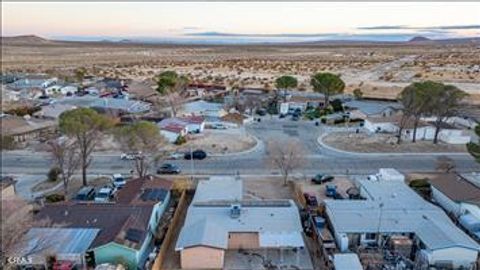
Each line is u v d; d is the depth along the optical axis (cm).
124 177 5212
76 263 3319
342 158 5903
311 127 7644
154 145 5078
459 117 7450
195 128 7194
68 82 12500
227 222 3712
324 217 4034
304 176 5253
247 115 8312
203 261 3334
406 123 6831
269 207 4006
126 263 3338
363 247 3566
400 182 4672
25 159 5934
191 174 5312
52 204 4097
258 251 3588
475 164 5634
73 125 4622
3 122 7044
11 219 3600
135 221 3722
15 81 12438
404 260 3378
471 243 3353
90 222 3731
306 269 3316
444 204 4366
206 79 13462
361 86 11350
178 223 4088
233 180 4794
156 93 10169
